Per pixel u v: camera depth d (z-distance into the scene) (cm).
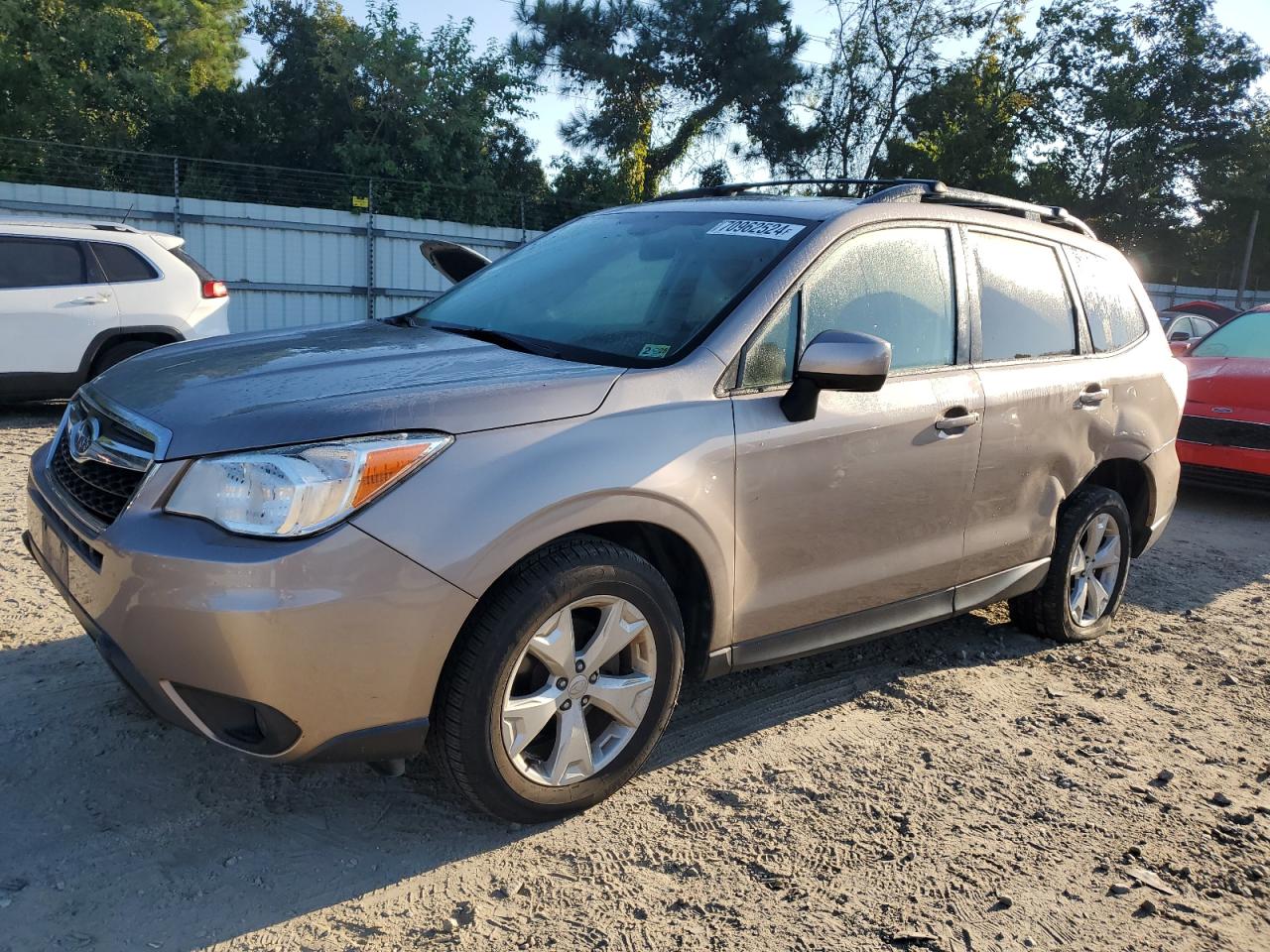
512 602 268
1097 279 473
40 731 329
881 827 309
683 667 318
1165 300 3853
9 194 1688
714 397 310
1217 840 314
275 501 244
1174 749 375
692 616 321
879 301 362
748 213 375
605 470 279
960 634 480
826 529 339
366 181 2428
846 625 361
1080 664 453
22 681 362
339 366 298
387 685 254
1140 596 564
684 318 330
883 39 3184
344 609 245
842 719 382
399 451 254
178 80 3172
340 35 2667
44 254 914
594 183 2877
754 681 411
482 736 270
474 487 260
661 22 2867
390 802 305
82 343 923
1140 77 3759
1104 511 465
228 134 2722
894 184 392
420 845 285
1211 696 427
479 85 2741
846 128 3198
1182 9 3888
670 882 276
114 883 260
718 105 2966
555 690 284
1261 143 4009
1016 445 403
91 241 938
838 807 318
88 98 2772
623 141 2839
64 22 2764
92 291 927
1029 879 287
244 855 276
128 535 251
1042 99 3672
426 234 2067
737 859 288
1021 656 457
